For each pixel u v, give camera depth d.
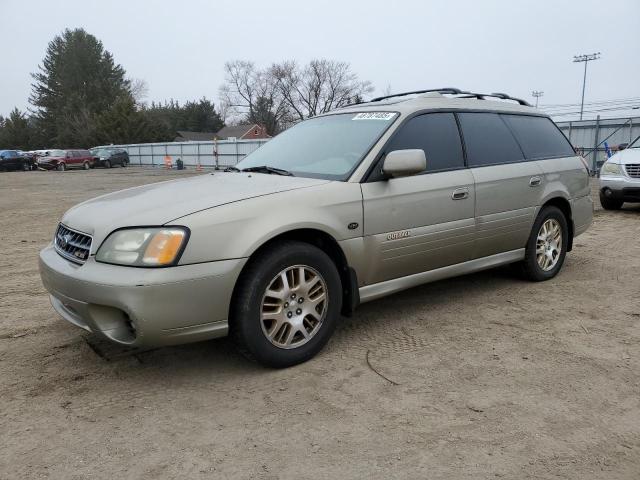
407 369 3.44
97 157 42.28
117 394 3.17
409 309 4.60
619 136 23.12
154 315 2.97
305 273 3.50
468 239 4.45
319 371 3.43
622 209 10.80
